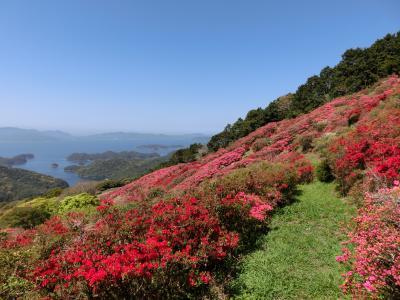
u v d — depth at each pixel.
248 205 10.77
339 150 15.28
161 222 8.67
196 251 7.87
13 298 5.90
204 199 10.27
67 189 41.97
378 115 18.72
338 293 6.46
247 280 7.58
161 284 6.52
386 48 42.91
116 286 6.01
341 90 41.31
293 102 49.31
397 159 10.95
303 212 12.02
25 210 17.42
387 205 6.31
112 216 9.27
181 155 54.56
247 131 45.44
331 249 8.61
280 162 20.41
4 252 7.18
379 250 5.12
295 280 7.34
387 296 4.79
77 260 6.77
